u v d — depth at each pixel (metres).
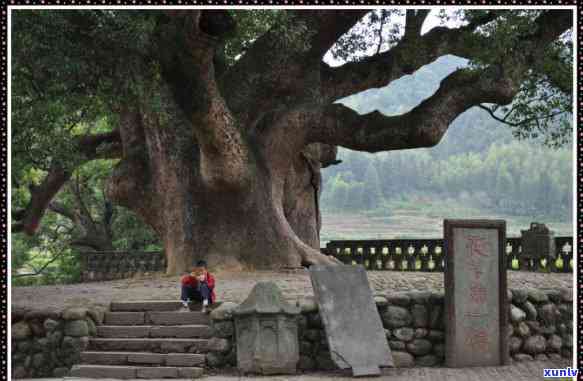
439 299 12.13
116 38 13.03
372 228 128.75
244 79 18.31
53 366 11.58
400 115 18.16
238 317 11.08
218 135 15.99
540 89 22.80
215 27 13.30
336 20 17.84
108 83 14.09
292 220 21.72
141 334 11.71
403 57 18.78
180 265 17.55
